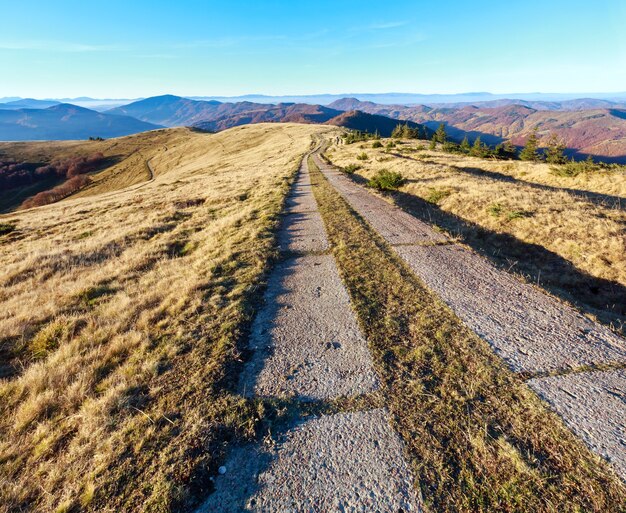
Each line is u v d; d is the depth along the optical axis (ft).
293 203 43.19
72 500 7.11
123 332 14.37
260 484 7.41
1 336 15.06
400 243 24.41
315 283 18.25
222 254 23.95
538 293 16.08
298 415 9.25
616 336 12.34
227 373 10.98
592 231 24.76
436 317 13.97
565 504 6.66
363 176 70.59
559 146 201.16
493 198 35.86
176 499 7.04
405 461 7.76
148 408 9.53
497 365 10.82
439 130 249.34
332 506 6.87
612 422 8.44
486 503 6.79
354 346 12.29
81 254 30.73
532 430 8.37
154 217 47.80
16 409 10.11
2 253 37.22
